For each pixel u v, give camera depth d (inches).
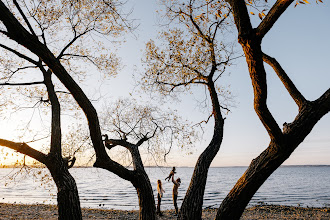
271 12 90.7
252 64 99.3
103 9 269.0
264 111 107.3
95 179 4313.5
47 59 126.0
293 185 2625.5
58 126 208.5
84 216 560.4
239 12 93.8
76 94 135.6
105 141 232.8
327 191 1897.1
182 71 280.7
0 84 222.2
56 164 190.2
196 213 157.8
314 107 115.6
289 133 114.7
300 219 513.3
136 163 193.8
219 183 2957.7
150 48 297.6
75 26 287.3
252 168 124.3
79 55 327.6
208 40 257.1
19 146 185.6
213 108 219.0
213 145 191.3
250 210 637.3
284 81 136.0
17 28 117.8
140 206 177.2
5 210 633.0
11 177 240.8
